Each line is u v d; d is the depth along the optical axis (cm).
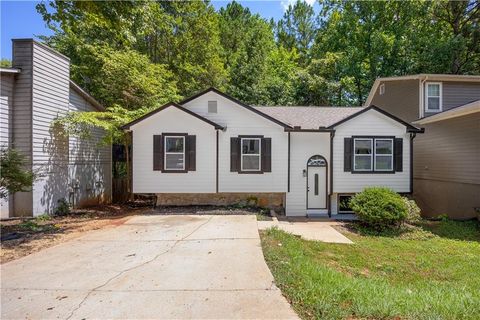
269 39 2908
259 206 1071
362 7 2306
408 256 629
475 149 1009
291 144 1088
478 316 286
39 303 325
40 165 880
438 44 1856
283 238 626
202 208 1005
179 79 2031
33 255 497
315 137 1091
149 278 393
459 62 1912
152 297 337
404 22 2141
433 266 572
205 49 2122
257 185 1046
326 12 2636
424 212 1293
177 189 1021
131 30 883
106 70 1320
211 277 394
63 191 997
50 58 928
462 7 1934
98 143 1169
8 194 733
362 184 1060
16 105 846
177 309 309
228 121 1048
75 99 1080
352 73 2253
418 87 1284
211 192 1029
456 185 1099
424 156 1295
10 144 834
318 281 374
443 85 1265
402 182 1062
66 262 461
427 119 1146
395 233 813
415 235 799
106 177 1313
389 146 1064
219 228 709
